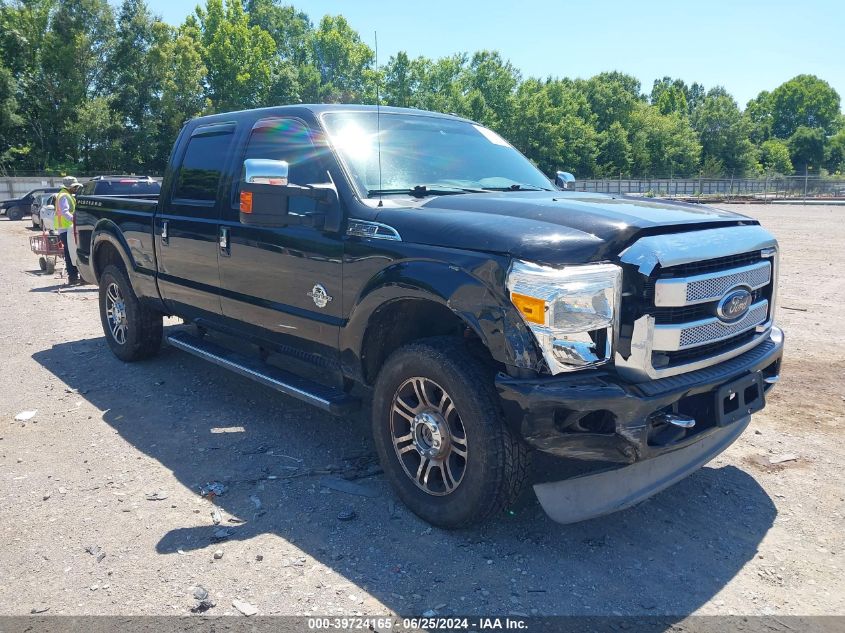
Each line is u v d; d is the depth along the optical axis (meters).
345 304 3.67
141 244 5.59
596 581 2.96
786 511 3.60
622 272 2.90
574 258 2.84
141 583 2.93
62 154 55.03
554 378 2.85
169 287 5.33
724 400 3.15
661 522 3.48
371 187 3.82
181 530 3.37
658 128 89.12
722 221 3.35
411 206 3.60
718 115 100.38
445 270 3.12
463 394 3.07
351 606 2.77
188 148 5.21
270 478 3.94
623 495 3.20
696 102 147.75
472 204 3.49
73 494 3.75
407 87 68.56
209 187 4.84
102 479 3.94
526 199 3.59
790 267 12.80
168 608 2.76
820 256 14.63
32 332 7.78
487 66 74.12
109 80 56.25
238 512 3.55
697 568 3.08
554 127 73.25
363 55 73.38
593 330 2.85
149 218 5.45
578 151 76.75
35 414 5.00
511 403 2.91
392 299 3.36
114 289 6.31
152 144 55.66
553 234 2.93
